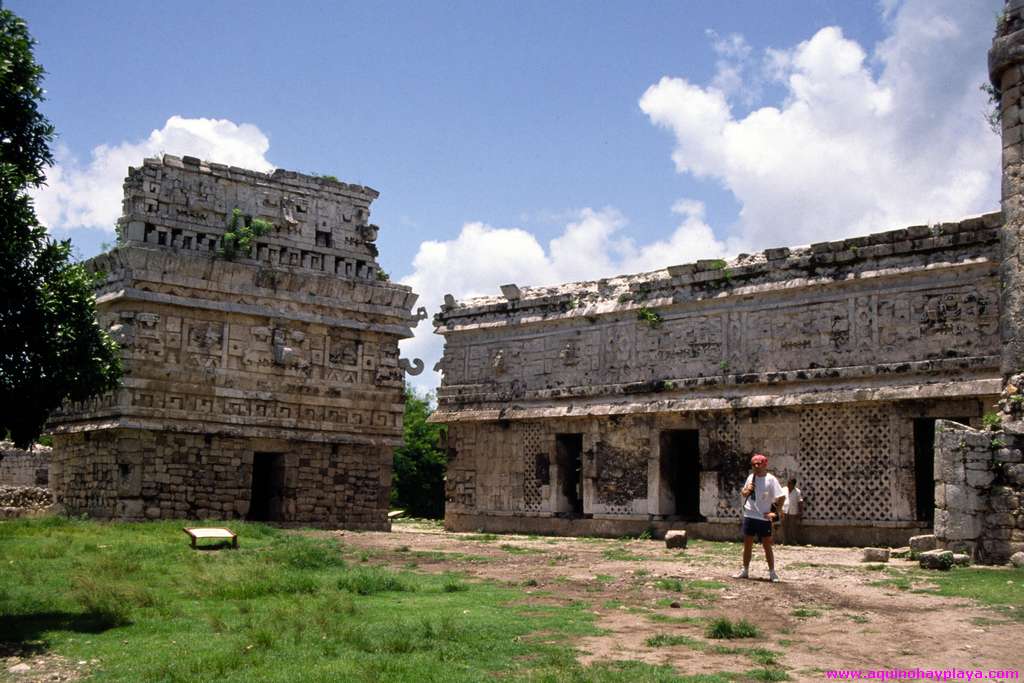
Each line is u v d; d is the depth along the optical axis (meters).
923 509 22.80
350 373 31.91
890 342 23.23
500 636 10.23
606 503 28.64
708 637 10.38
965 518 16.97
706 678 8.46
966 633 10.53
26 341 11.62
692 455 29.53
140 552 17.64
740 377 25.73
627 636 10.45
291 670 8.78
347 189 32.53
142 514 27.03
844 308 24.17
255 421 29.42
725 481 25.95
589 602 12.81
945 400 22.02
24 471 39.03
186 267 28.39
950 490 17.09
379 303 32.56
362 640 9.88
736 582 14.68
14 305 11.45
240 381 29.31
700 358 26.97
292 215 31.06
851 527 23.31
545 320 30.89
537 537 27.34
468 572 16.50
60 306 11.80
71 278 12.14
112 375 12.73
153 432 27.56
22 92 11.73
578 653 9.52
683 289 27.55
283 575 14.56
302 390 30.64
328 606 11.88
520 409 31.11
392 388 32.84
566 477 30.59
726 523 25.67
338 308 31.53
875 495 23.08
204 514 28.23
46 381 11.79
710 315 26.92
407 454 51.62
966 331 22.02
